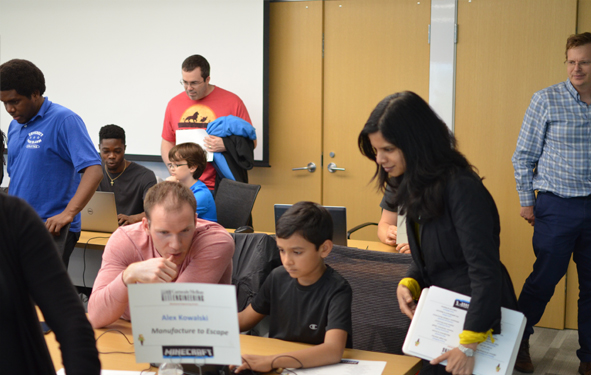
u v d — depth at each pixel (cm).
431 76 381
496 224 152
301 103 414
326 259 189
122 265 173
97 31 449
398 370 141
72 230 270
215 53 422
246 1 410
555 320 359
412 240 163
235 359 112
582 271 282
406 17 384
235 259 208
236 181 372
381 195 402
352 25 397
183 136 393
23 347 92
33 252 91
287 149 420
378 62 393
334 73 404
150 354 115
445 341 143
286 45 413
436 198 145
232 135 384
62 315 90
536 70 357
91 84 455
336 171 411
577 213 274
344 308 157
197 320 113
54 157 259
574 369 296
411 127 144
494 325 142
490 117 370
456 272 154
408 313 160
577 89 276
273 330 172
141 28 438
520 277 371
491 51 366
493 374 140
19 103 247
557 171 278
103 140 347
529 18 355
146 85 442
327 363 144
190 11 425
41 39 464
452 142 150
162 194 159
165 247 159
